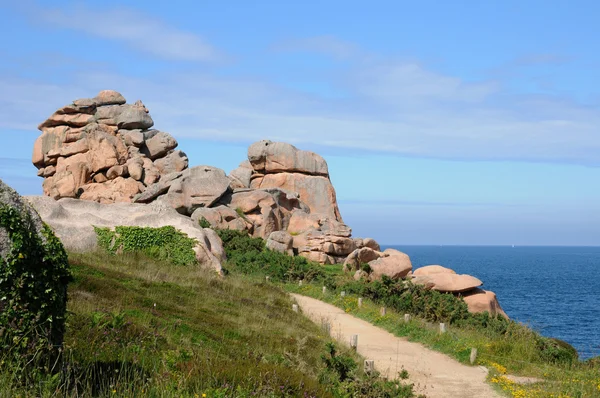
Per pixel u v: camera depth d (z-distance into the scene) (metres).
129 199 62.84
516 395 16.78
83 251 32.12
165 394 9.52
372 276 49.19
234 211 58.38
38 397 8.61
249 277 40.41
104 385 9.88
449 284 39.62
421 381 18.70
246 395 10.23
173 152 70.00
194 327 18.30
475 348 21.86
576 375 19.42
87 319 15.03
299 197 70.88
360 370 17.62
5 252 9.22
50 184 65.94
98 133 67.44
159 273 28.62
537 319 69.00
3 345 8.91
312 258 57.66
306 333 23.20
